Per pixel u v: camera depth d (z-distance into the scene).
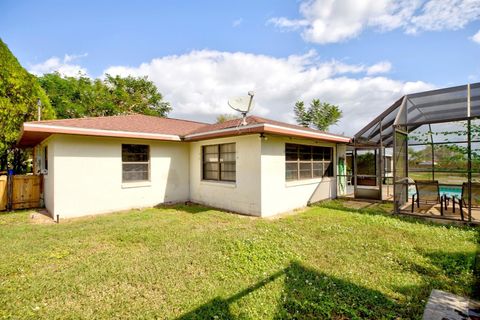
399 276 3.39
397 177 8.00
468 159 6.38
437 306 2.68
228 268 3.62
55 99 23.94
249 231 5.50
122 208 8.30
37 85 12.01
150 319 2.48
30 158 13.34
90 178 7.65
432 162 9.92
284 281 3.24
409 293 2.95
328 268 3.65
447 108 8.84
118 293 2.95
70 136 7.30
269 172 7.57
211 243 4.67
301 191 8.95
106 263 3.78
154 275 3.39
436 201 7.60
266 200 7.41
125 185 8.39
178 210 8.26
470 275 3.39
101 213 7.81
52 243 4.74
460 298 2.85
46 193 8.39
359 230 5.62
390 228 5.80
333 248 4.47
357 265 3.75
